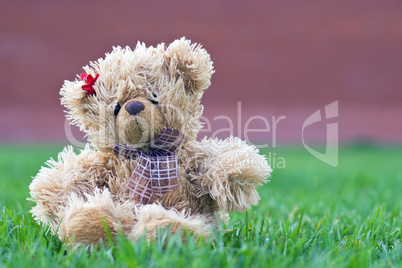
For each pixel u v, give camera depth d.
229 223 3.27
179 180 2.62
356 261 2.23
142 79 2.61
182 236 2.31
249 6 16.31
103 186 2.69
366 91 16.34
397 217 3.79
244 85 16.39
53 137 16.03
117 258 2.19
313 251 2.56
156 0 16.27
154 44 16.30
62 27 16.19
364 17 16.31
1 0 15.97
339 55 16.33
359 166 8.90
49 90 16.19
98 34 16.25
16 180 5.80
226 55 16.39
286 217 3.84
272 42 16.36
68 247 2.41
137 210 2.47
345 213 3.91
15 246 2.48
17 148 12.09
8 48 16.08
